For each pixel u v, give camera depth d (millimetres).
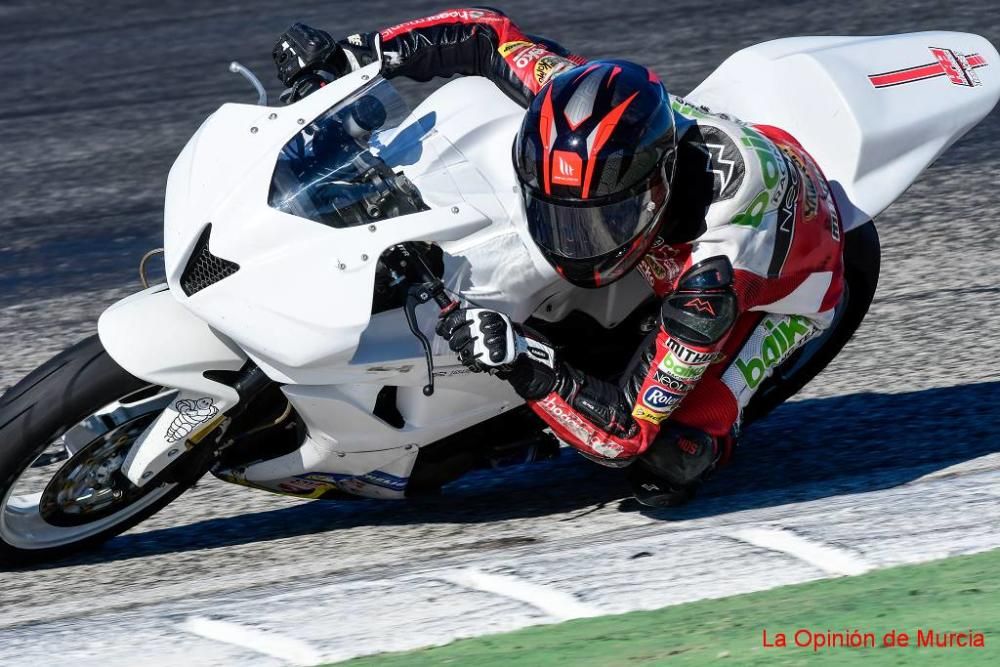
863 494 14273
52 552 13875
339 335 12133
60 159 29594
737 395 13969
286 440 14023
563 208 11984
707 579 11797
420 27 14766
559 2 38656
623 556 12438
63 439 13625
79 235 25469
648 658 10391
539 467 16219
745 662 10242
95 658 11031
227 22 39375
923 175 25406
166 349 12633
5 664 11062
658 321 13031
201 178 12672
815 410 17297
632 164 11773
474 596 11750
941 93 16469
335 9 39938
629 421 13047
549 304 13875
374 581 12312
